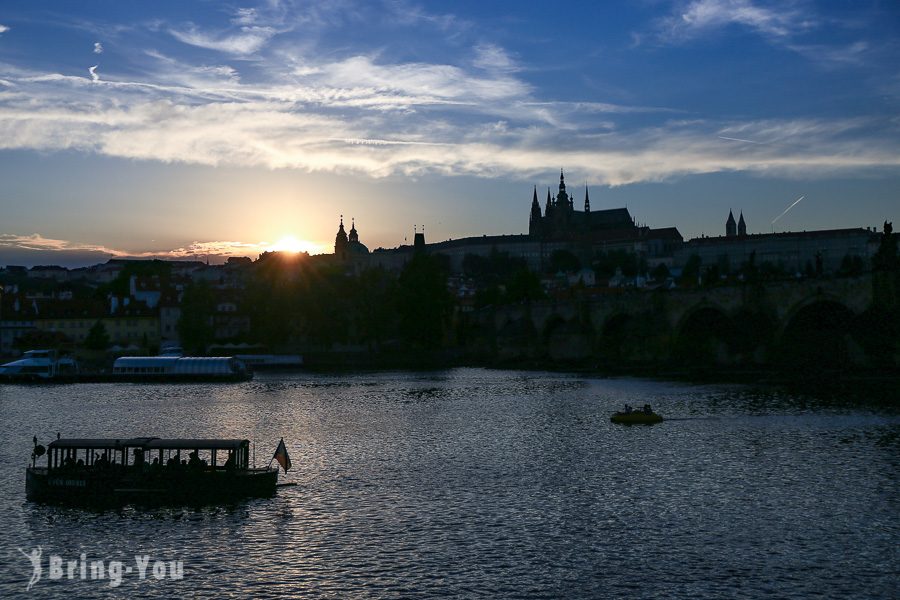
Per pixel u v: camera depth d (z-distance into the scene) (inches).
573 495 2945.4
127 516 2751.0
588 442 3956.7
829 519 2605.8
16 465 3555.6
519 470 3366.1
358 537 2509.8
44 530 2605.8
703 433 4116.6
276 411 5359.3
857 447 3659.0
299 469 3444.9
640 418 4493.1
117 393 6776.6
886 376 6545.3
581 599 2033.7
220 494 2940.5
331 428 4547.2
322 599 2066.9
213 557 2357.3
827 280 7140.8
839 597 2025.1
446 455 3713.1
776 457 3496.6
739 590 2071.9
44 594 2130.9
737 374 7258.9
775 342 7529.5
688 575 2171.5
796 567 2215.8
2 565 2319.1
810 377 6747.1
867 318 6943.9
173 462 3016.7
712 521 2608.3
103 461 3031.5
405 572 2223.2
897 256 6850.4
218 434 4365.2
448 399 5964.6
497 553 2353.6
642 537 2470.5
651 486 3051.2
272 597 2085.4
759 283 7677.2
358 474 3336.6
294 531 2573.8
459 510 2780.5
